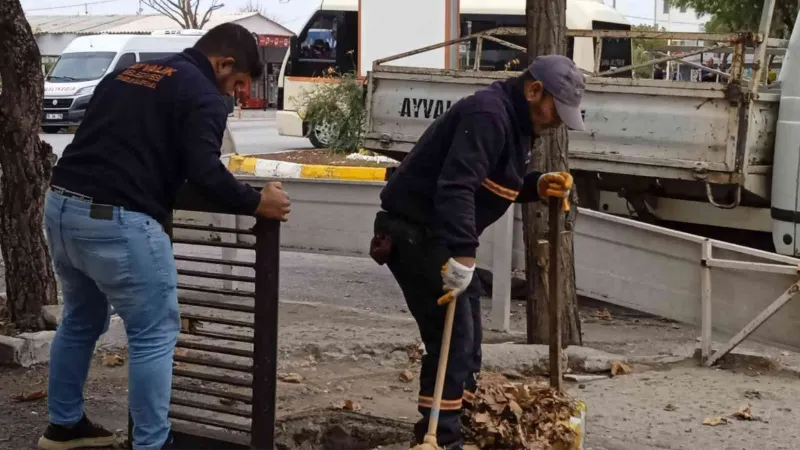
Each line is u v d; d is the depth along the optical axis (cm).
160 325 416
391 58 974
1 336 622
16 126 628
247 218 789
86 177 403
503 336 718
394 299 879
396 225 422
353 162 1697
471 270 390
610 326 801
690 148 776
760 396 580
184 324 482
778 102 775
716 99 759
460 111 403
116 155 402
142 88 404
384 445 506
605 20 2023
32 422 514
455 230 388
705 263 648
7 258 646
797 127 755
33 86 634
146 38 2811
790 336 622
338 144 1845
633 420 537
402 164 430
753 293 636
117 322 661
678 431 519
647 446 496
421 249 417
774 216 778
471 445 446
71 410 465
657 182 828
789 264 623
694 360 663
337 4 2214
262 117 3772
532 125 414
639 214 870
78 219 402
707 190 775
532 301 653
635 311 851
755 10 2709
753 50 832
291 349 660
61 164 412
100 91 416
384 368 642
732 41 750
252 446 438
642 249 695
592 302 878
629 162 808
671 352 705
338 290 916
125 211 400
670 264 679
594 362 631
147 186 403
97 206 399
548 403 455
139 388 416
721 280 652
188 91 400
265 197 414
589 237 730
